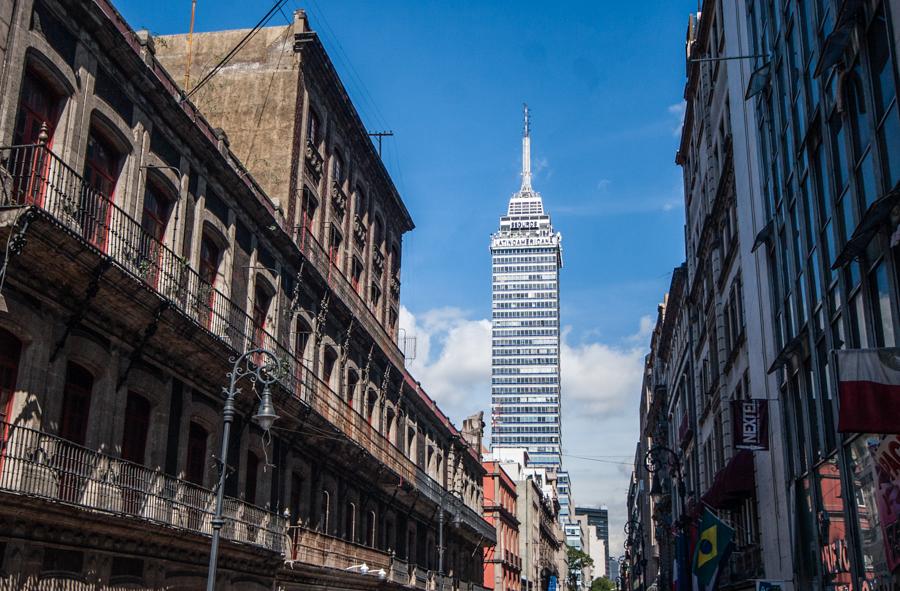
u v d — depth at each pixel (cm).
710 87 3650
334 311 3356
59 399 1744
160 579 2028
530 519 8944
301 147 3222
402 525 4228
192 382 2258
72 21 1830
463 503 5328
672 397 5916
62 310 1745
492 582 6906
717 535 2584
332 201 3553
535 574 9038
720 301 3456
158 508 2020
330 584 3036
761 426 2488
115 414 1931
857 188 1697
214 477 2361
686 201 4769
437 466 5028
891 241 1491
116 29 1931
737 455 2839
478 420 6631
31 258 1614
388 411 4078
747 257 2806
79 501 1730
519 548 8488
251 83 3259
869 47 1602
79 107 1844
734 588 3162
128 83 2034
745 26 2881
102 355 1889
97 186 1947
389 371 4050
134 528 1839
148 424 2088
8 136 1620
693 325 4497
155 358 2084
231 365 2280
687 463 4897
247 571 2452
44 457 1647
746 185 2827
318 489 3120
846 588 1852
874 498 1611
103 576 1819
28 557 1603
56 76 1777
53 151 1780
